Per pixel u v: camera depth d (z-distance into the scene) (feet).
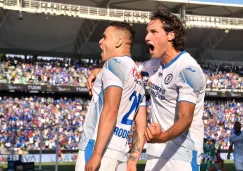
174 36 10.49
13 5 85.87
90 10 94.84
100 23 103.09
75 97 99.66
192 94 9.87
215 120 102.27
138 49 114.01
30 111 90.38
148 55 113.80
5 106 89.45
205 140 63.41
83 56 110.22
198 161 10.87
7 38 101.40
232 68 118.93
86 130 10.28
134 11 98.02
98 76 10.37
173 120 10.78
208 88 109.70
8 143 75.10
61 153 73.05
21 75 95.04
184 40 10.75
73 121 91.45
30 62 100.78
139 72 11.05
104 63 10.27
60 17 100.78
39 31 103.24
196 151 10.77
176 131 9.20
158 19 10.50
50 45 106.73
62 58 107.86
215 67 117.91
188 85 9.92
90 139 10.11
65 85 95.45
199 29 111.86
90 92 11.64
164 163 10.92
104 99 9.66
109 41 10.64
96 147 9.30
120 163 10.46
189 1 100.22
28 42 104.17
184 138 10.69
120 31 10.63
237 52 122.11
